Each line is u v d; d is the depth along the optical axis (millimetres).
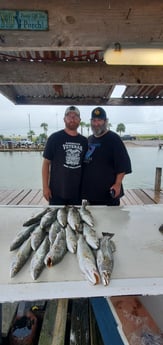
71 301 1451
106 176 2398
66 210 1635
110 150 2395
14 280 948
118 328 1078
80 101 3492
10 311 1424
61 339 1232
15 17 1068
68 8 1069
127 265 1053
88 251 1076
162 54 1142
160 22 1098
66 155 2387
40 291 901
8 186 6125
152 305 1196
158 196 4879
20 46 1113
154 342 998
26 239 1225
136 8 1080
